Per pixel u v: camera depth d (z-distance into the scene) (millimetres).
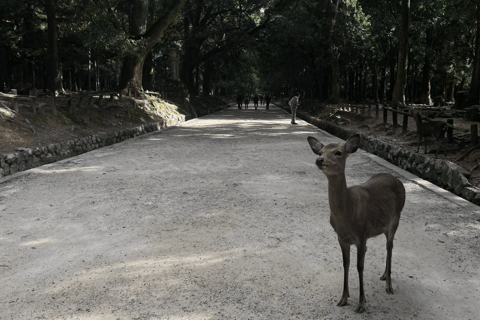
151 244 4879
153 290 3693
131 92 23781
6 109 11984
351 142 2922
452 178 7434
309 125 23406
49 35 21016
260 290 3682
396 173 9094
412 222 5625
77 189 7711
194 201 6863
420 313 3277
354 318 3193
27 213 6168
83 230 5398
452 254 4512
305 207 6453
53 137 12328
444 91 47688
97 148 14148
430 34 34969
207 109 39875
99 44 20656
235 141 15523
